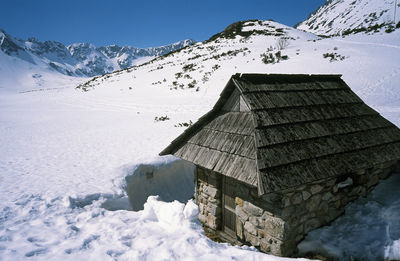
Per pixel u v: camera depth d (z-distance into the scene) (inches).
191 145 277.3
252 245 235.6
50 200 298.5
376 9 4761.3
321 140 234.2
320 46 1524.4
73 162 473.7
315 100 268.4
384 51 1213.7
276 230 211.0
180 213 224.4
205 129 278.7
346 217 242.5
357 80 951.0
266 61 1365.7
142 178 394.3
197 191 304.2
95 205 298.0
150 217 250.7
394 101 756.6
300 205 216.7
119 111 1139.3
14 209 273.3
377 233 214.4
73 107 1357.0
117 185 354.3
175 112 1006.4
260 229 226.7
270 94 251.1
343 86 307.0
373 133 268.8
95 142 633.0
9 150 566.3
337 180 239.9
